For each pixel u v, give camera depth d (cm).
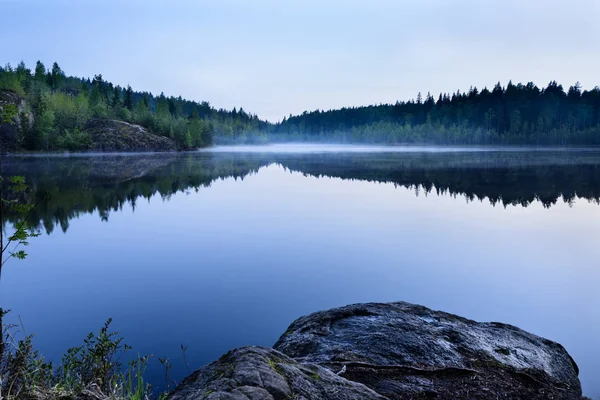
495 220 2706
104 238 2147
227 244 1991
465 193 4006
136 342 889
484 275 1461
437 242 2020
